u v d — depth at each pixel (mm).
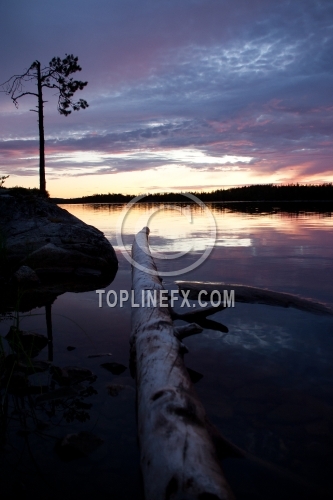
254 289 4152
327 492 1427
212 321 3422
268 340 2945
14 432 1799
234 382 2258
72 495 1420
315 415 1911
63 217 7094
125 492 1432
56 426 1841
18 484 1472
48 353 2707
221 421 1858
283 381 2270
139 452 1655
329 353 2680
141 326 2705
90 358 2631
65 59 13141
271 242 8078
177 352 2258
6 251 5672
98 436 1747
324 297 4109
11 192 7105
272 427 1814
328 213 16859
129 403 2045
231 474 1501
